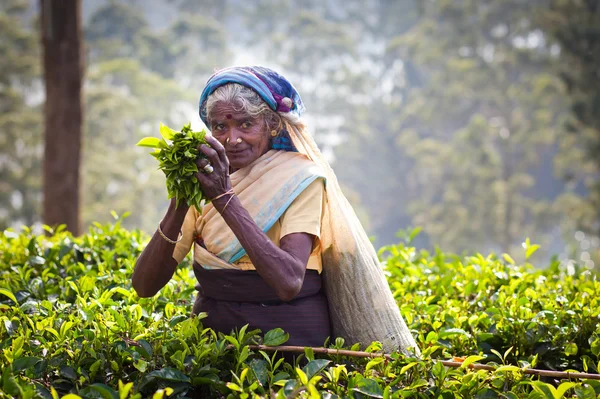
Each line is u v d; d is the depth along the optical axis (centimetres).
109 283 360
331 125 6944
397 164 6450
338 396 238
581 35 3816
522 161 5181
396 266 433
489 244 5531
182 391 249
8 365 250
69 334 274
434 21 7019
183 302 351
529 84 5578
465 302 365
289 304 279
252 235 254
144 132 5581
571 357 317
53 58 1035
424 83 7512
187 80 7656
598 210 3650
